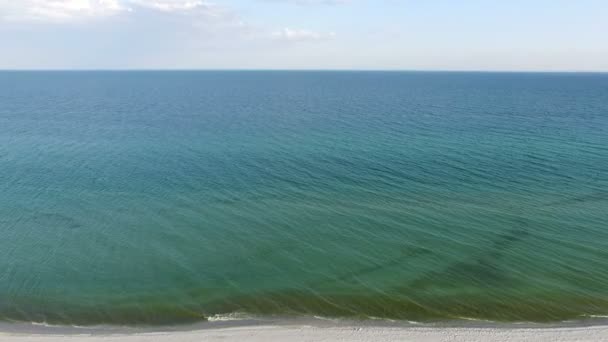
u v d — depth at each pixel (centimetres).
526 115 11312
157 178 5153
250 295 2631
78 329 2267
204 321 2359
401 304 2542
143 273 2897
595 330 2256
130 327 2295
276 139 7675
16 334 2191
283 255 3180
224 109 12988
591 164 5794
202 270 2942
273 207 4191
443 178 5172
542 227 3703
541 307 2506
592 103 14875
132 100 16488
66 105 14250
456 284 2772
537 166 5703
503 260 3105
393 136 7988
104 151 6669
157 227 3694
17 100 16238
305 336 2208
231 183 4956
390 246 3338
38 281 2772
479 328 2292
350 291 2683
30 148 6881
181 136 7988
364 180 5094
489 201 4372
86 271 2914
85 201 4344
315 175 5288
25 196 4481
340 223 3797
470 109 12900
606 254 3197
